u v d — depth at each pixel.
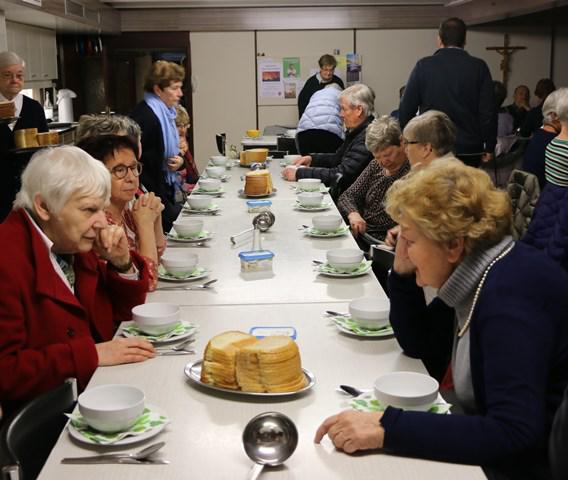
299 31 10.66
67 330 2.16
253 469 1.42
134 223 3.16
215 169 5.63
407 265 2.03
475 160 5.82
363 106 5.11
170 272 2.80
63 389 1.74
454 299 1.73
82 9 8.60
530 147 5.29
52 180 2.11
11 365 1.97
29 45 8.49
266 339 1.83
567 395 1.42
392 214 1.78
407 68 10.76
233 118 10.88
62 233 2.17
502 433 1.48
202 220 4.00
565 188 3.88
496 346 1.56
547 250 3.90
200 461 1.47
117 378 1.88
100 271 2.52
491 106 5.73
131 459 1.47
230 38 10.68
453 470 1.46
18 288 2.08
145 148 4.90
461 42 5.71
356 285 2.71
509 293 1.61
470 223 1.67
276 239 3.50
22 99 5.63
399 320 2.04
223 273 2.89
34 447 1.65
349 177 5.08
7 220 2.18
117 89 10.75
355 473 1.44
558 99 3.94
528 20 10.55
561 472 1.40
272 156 7.52
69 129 8.54
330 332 2.21
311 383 1.82
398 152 4.21
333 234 3.52
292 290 2.65
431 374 2.26
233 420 1.65
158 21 10.60
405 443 1.49
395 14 10.62
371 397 1.71
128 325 2.24
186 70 10.74
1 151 5.04
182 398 1.76
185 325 2.21
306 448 1.53
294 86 10.78
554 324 1.60
